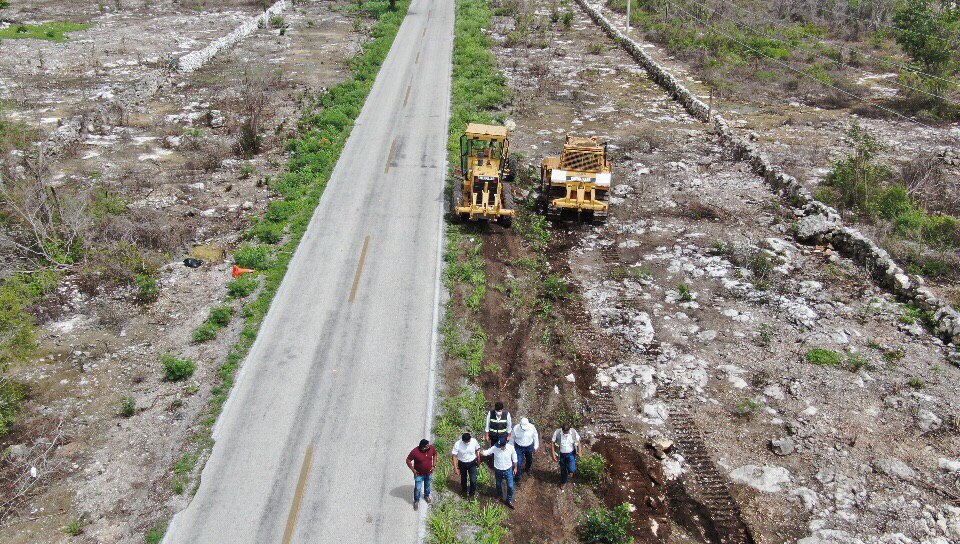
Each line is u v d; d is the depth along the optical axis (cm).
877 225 2097
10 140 2531
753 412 1366
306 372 1498
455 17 5284
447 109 3275
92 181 2409
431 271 1917
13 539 1100
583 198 2116
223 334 1641
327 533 1110
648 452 1283
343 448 1285
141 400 1420
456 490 1200
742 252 1953
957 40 3466
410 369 1509
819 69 3925
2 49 4041
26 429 1337
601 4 6038
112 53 4072
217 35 4628
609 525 1095
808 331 1608
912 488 1172
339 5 5822
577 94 3522
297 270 1917
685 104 3375
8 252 1938
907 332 1598
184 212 2238
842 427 1313
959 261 1892
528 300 1788
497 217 2177
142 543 1096
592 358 1545
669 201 2339
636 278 1866
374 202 2336
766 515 1145
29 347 1492
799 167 2570
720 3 5475
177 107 3250
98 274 1848
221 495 1184
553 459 1273
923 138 2923
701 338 1603
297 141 2792
